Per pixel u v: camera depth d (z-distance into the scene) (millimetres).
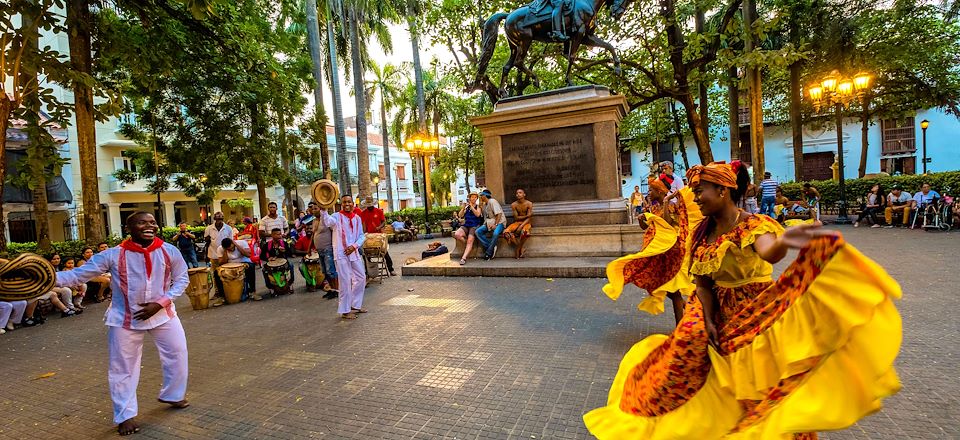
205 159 15523
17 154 18984
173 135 16297
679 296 4160
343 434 3068
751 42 15430
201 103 15273
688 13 14922
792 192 20234
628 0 9445
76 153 24031
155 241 3572
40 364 5238
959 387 3133
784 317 1787
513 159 9539
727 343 2000
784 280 1826
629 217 9086
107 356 5430
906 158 28672
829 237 1597
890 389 1466
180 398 3676
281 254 9969
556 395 3410
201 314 7402
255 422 3344
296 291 8898
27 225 20828
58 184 21016
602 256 8617
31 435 3412
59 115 8766
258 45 13938
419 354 4531
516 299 6539
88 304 9312
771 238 1995
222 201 32719
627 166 35062
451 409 3311
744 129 31625
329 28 25266
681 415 2105
